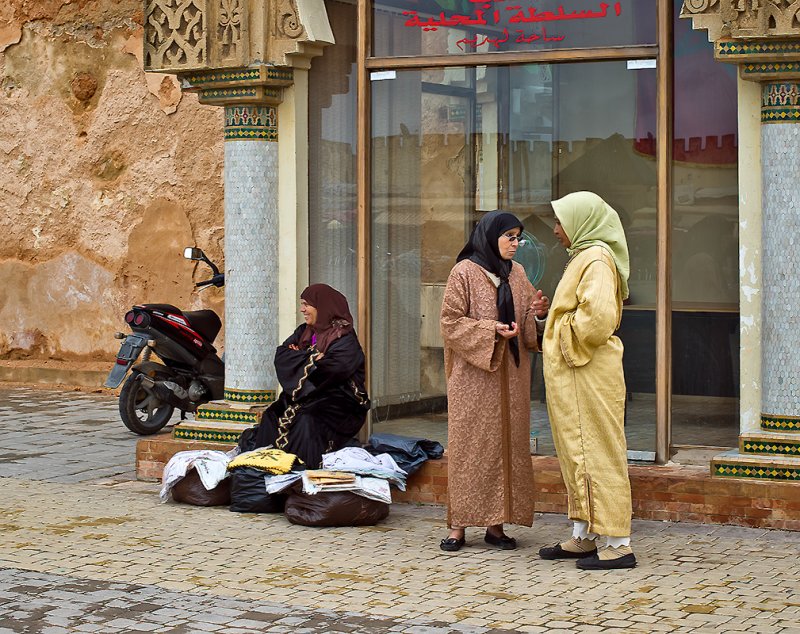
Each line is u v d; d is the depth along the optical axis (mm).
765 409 7129
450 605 5672
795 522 6926
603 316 6203
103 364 13555
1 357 14039
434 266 8281
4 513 7598
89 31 13453
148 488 8359
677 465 7508
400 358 8383
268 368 8469
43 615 5555
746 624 5332
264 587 5988
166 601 5758
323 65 8461
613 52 7711
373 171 8406
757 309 7223
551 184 8000
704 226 7613
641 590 5887
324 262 8547
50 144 13711
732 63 7043
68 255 13672
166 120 13070
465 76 8164
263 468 7496
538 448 7887
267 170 8422
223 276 10430
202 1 8273
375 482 7320
